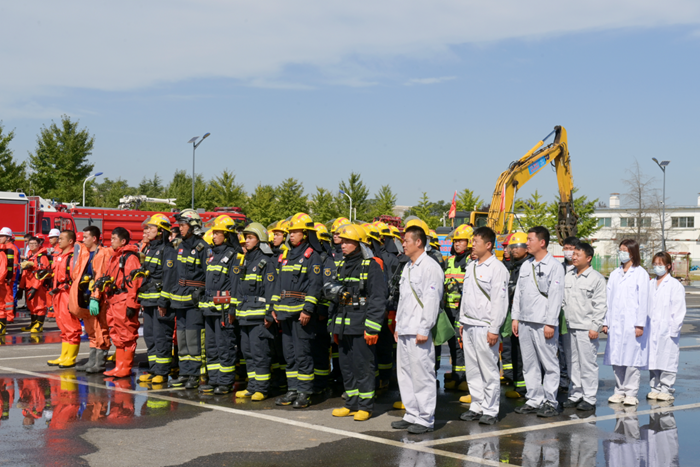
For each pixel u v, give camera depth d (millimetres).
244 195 52625
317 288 7594
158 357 9070
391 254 9289
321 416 7391
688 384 9758
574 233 25359
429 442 6367
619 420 7391
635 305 8266
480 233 7211
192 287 8742
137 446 6098
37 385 8828
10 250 14523
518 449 6164
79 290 9578
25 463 5559
